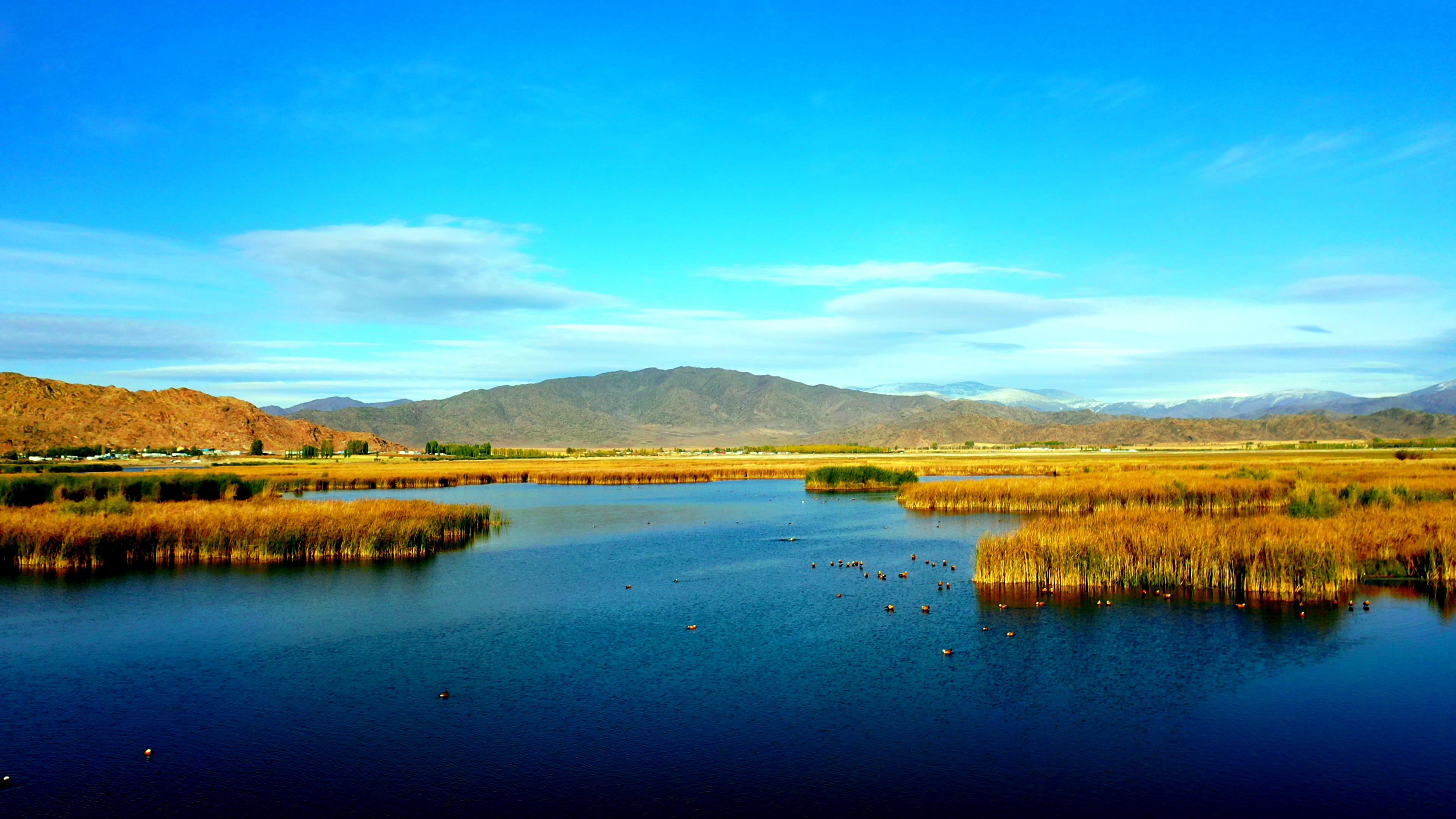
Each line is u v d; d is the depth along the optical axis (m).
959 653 23.50
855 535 48.47
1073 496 57.97
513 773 16.45
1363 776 15.96
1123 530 33.84
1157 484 60.72
